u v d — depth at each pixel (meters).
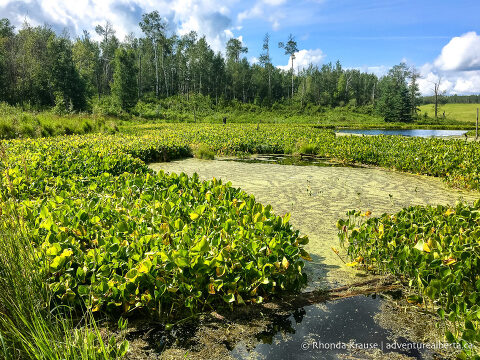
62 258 2.61
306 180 7.88
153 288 2.64
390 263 3.21
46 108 38.03
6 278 2.17
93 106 42.34
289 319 2.67
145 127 25.19
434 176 8.52
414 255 2.97
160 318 2.61
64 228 3.17
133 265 2.74
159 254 2.73
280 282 2.95
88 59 54.69
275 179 7.97
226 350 2.31
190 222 3.70
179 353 2.26
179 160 11.19
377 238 3.46
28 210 3.43
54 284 2.48
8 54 39.72
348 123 49.75
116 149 9.67
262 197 6.29
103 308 2.60
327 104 72.88
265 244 3.14
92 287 2.52
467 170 7.70
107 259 2.79
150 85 64.19
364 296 2.99
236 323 2.60
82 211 3.46
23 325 2.11
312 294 3.02
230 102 62.44
